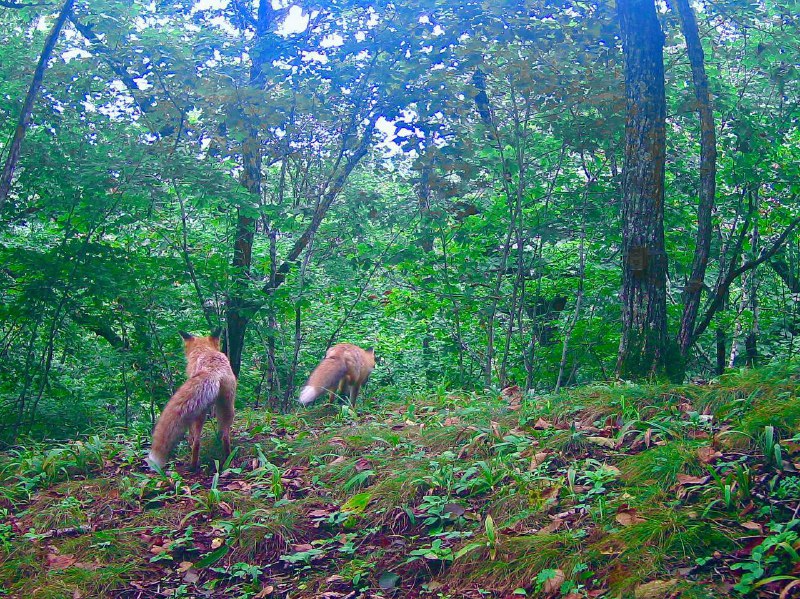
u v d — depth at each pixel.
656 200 7.79
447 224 12.03
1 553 4.86
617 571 3.60
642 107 7.87
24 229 13.58
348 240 12.87
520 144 11.08
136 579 4.54
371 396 10.84
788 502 3.83
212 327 11.74
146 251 12.02
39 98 10.77
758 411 4.81
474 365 15.46
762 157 11.09
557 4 10.27
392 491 5.09
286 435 7.36
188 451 6.86
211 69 11.02
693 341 10.87
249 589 4.32
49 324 11.41
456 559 4.15
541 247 11.96
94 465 6.62
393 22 10.86
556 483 4.69
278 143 11.64
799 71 10.71
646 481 4.41
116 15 10.81
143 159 10.11
